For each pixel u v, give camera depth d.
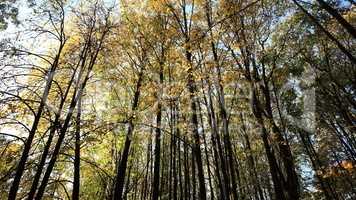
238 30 13.40
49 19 12.20
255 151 18.94
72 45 13.19
